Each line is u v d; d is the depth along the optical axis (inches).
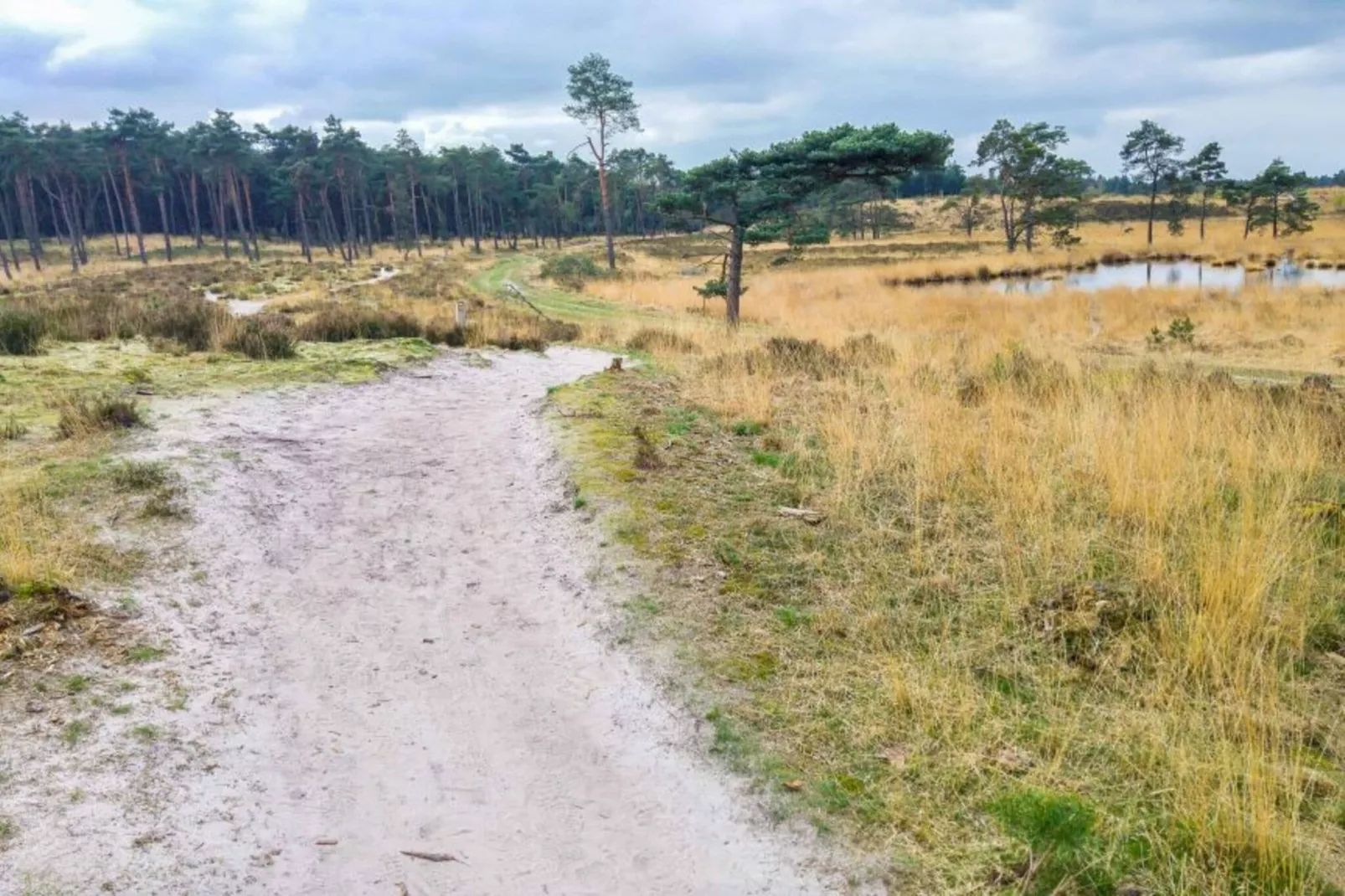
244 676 174.9
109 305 597.9
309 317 755.4
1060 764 139.9
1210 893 113.0
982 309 955.3
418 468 309.0
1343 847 120.2
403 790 145.3
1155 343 669.9
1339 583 194.7
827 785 137.8
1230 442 272.7
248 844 129.2
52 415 315.3
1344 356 563.5
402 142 2984.7
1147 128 2231.8
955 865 120.9
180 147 2925.7
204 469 268.7
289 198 2910.9
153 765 142.3
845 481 267.4
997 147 2054.6
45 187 2650.1
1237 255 1804.9
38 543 202.7
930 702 156.5
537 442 327.6
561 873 126.5
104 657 169.6
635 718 161.2
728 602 198.5
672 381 442.0
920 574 211.6
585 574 215.8
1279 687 160.1
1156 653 170.2
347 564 232.2
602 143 1841.8
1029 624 185.9
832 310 993.5
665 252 2448.3
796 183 708.0
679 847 130.3
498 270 1785.2
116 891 115.8
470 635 197.2
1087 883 115.9
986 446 282.8
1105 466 255.3
